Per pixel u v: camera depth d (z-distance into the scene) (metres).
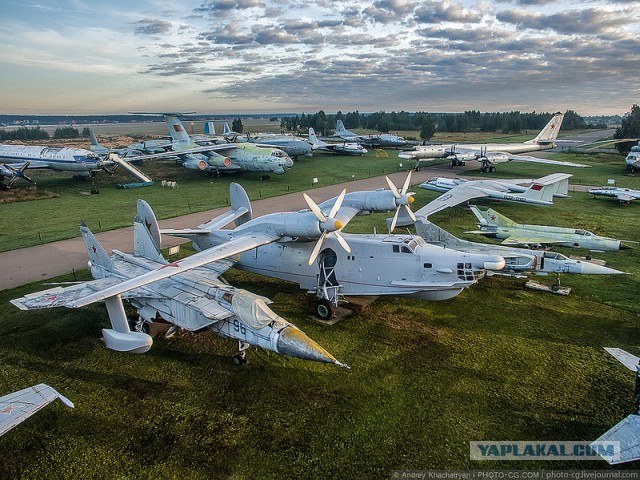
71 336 16.55
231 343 16.09
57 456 10.88
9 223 33.62
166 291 15.85
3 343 15.95
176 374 14.20
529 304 19.42
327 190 47.62
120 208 39.38
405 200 19.03
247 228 18.27
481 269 16.45
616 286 21.28
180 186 51.16
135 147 75.19
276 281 22.23
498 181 41.72
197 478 10.18
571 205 39.38
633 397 12.98
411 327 17.36
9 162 55.34
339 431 11.64
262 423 11.95
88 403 12.75
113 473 10.35
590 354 15.31
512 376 14.06
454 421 12.01
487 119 186.12
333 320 17.98
